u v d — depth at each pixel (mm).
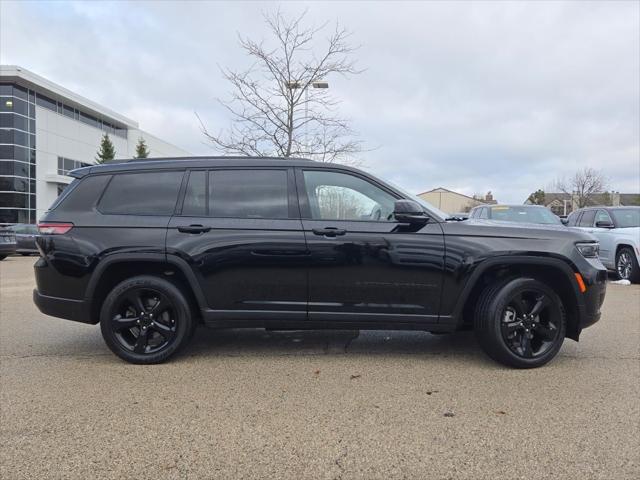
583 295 4426
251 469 2766
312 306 4445
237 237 4410
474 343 5340
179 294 4504
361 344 5305
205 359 4754
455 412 3498
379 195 4547
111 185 4621
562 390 3914
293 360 4719
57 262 4488
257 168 4590
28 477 2676
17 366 4562
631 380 4145
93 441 3076
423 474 2709
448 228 4406
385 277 4391
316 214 4480
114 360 4734
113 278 4637
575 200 58219
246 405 3625
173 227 4438
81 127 45656
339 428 3252
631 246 10141
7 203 36844
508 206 11859
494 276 4531
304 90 13734
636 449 2967
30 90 38906
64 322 6527
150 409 3555
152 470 2754
